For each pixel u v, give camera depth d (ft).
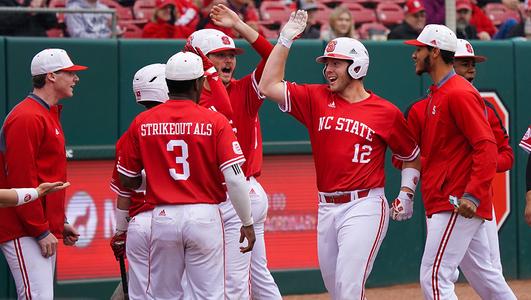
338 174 78.33
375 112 78.69
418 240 113.39
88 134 101.91
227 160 69.46
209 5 127.13
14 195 65.10
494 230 87.92
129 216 77.87
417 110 80.79
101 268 102.22
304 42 108.78
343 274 77.71
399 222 112.57
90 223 101.96
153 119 70.69
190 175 70.03
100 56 102.22
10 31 108.58
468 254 81.51
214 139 69.82
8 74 98.99
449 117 77.25
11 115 77.56
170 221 69.51
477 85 114.52
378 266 111.96
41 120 77.46
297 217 109.40
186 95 71.26
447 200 77.56
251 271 85.30
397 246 112.57
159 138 70.23
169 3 124.26
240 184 69.77
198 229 69.51
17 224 77.92
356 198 78.13
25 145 76.48
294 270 108.88
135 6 141.08
